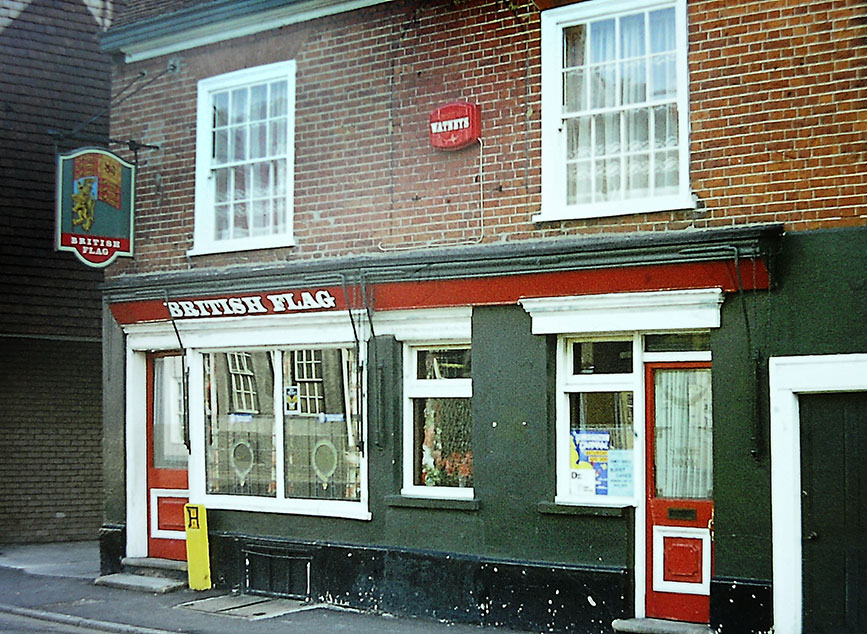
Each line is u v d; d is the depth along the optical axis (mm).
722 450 9469
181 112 13398
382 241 11633
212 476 12961
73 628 10930
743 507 9359
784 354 9250
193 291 12680
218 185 13164
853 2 9164
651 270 9750
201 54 13281
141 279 13125
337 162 12039
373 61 11852
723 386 9500
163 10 13781
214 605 11758
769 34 9516
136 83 13828
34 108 17047
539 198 10641
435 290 11023
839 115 9180
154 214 13500
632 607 10016
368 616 11172
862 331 8969
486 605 10633
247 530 12508
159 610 11523
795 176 9328
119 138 13906
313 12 12305
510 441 10625
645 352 10203
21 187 16906
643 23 10367
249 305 12328
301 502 12141
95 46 17547
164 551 13500
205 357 13109
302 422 12258
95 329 17359
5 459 16562
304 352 12281
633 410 10250
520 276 10461
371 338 11578
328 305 11773
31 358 16844
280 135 12664
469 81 11156
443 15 11367
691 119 9852
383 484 11453
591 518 10133
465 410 11250
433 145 11211
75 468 17031
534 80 10766
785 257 9281
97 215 12875
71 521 16922
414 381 11516
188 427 13023
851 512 8977
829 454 9078
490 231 10906
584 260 10047
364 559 11484
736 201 9586
